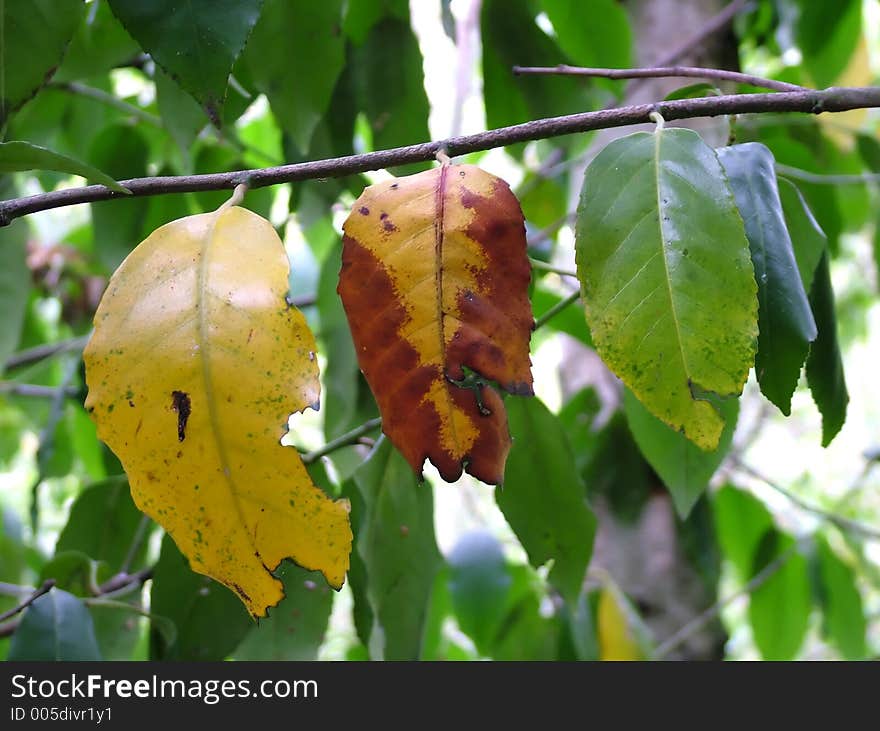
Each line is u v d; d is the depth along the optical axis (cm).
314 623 85
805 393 276
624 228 62
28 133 104
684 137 62
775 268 65
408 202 61
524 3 89
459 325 60
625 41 98
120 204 102
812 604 130
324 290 96
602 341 61
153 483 59
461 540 118
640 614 120
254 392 59
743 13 133
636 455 121
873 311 306
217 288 60
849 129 114
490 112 94
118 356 60
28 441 233
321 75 77
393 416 60
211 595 81
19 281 107
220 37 65
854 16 118
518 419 79
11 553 134
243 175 63
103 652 87
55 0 68
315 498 59
